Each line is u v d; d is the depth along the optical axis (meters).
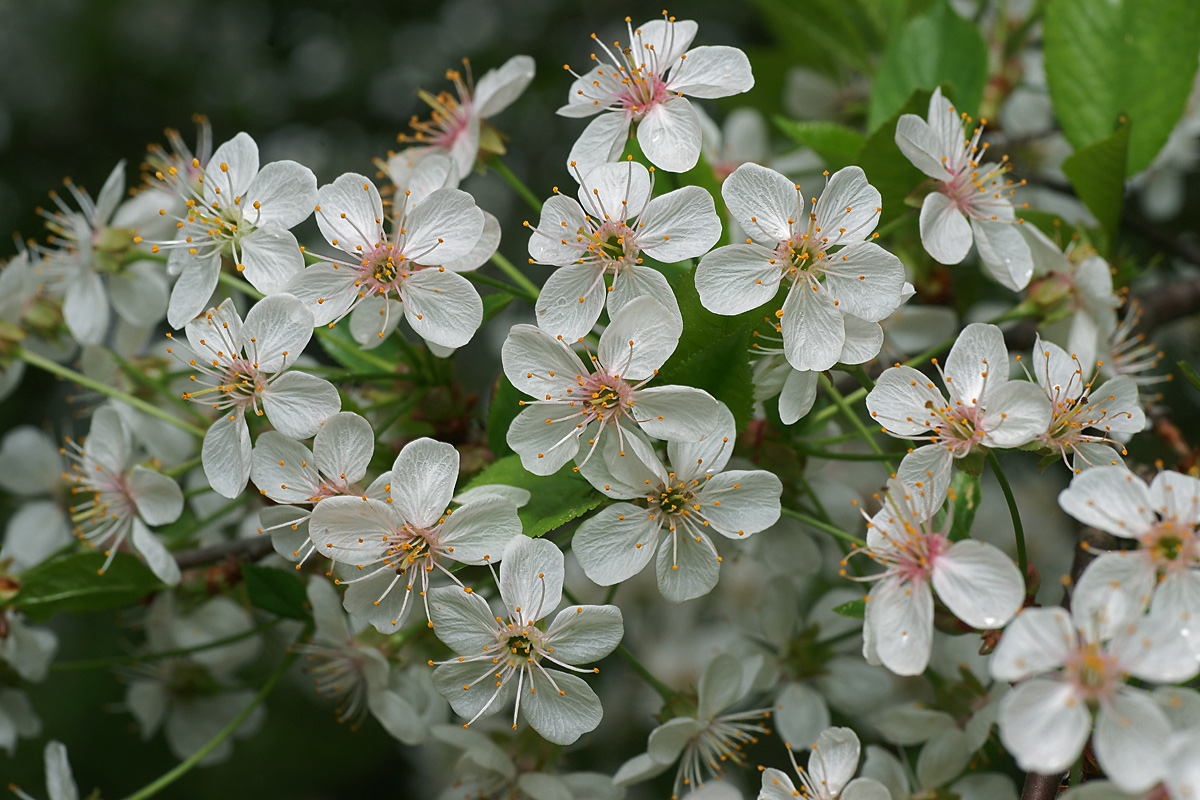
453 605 0.42
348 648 0.46
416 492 0.42
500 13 0.76
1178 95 0.49
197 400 0.43
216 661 0.50
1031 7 0.54
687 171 0.45
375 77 0.76
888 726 0.46
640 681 0.58
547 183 0.70
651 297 0.42
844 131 0.49
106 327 0.48
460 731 0.46
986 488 0.57
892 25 0.55
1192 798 0.38
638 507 0.42
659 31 0.44
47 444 0.52
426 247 0.43
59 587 0.46
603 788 0.46
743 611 0.55
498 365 0.63
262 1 0.78
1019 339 0.49
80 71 0.77
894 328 0.50
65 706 0.64
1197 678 0.42
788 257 0.42
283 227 0.44
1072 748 0.39
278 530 0.43
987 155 0.53
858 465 0.54
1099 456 0.43
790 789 0.42
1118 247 0.56
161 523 0.46
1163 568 0.40
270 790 0.67
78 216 0.49
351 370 0.47
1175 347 0.57
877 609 0.41
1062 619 0.39
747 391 0.42
